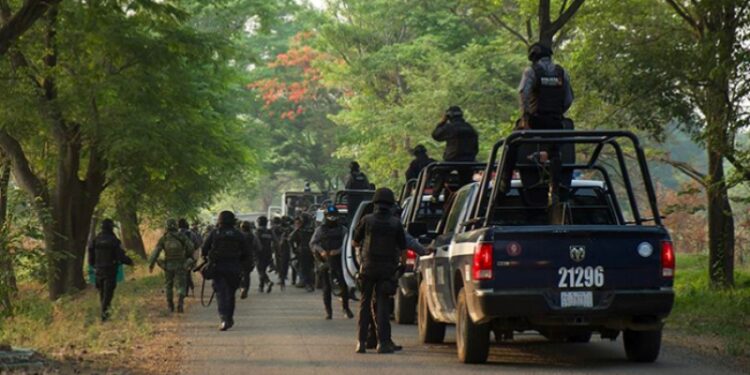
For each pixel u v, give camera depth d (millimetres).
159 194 71688
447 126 32406
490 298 19766
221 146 58438
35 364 21953
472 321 21031
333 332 29922
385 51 112250
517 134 20766
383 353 23781
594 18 49375
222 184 80375
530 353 23406
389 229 23812
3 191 53750
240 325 33000
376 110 114125
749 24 34125
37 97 50719
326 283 35375
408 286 30938
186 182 59812
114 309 37188
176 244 40156
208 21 79750
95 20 48719
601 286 19859
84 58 52031
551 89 23359
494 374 19969
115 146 51281
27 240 46906
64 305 43500
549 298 19812
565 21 44469
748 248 71625
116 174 57625
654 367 20906
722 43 34875
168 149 53938
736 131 36219
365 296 24078
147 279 65188
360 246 24234
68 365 22297
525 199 23469
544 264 19828
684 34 48750
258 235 53969
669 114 45750
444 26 114000
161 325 33812
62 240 56562
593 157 22750
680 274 59688
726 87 36781
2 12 50531
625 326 20188
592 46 48969
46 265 44406
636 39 48750
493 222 23453
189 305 44625
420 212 31531
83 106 51438
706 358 22625
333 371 20781
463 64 98125
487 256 19859
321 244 35469
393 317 34281
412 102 103375
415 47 109375
